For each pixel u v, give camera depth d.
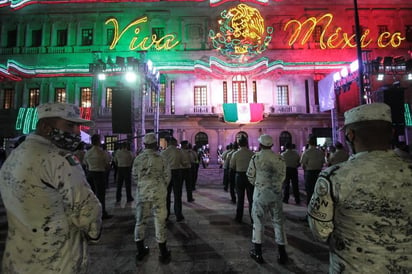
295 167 8.30
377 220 1.30
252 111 24.36
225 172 10.66
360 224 1.33
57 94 26.14
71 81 26.03
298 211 7.19
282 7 26.94
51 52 26.31
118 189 8.88
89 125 2.10
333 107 21.08
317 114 25.27
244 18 25.78
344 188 1.40
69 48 26.33
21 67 24.20
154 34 26.97
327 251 4.38
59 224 1.61
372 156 1.44
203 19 27.06
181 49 26.56
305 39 26.50
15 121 25.34
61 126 1.85
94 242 1.85
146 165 4.21
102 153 6.89
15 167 1.62
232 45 25.47
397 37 26.45
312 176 6.89
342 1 26.98
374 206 1.32
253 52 25.58
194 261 4.07
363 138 1.51
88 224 1.74
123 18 26.91
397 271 1.27
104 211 6.71
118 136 25.34
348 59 26.20
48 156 1.63
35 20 27.02
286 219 6.39
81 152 7.86
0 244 4.81
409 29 27.02
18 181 1.58
